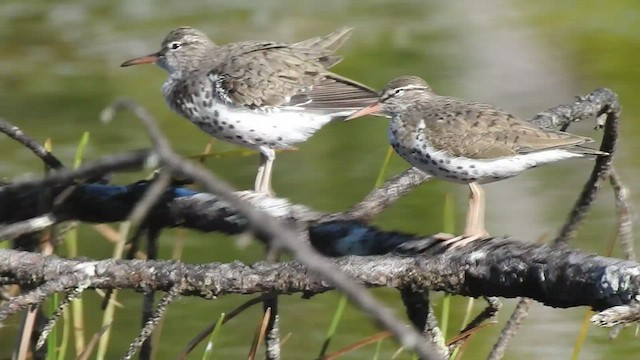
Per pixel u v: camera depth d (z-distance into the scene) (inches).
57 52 1011.9
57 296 418.0
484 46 1029.2
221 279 335.9
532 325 571.5
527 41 1050.7
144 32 1060.5
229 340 562.3
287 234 208.8
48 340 416.5
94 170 253.9
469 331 415.5
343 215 412.2
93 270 344.8
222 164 767.1
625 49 1021.8
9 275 354.9
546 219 668.1
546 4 1180.5
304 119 502.6
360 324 582.2
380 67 968.3
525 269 316.2
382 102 470.3
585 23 1104.8
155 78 942.4
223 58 519.8
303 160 774.5
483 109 446.9
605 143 441.7
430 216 673.6
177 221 408.5
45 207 414.6
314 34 1056.2
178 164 220.1
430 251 349.4
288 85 500.1
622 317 275.3
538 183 729.0
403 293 365.1
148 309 432.5
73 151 771.4
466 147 428.1
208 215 401.1
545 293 314.3
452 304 575.8
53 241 423.8
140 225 418.6
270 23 1091.9
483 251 325.7
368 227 380.8
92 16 1120.8
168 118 861.2
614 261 301.3
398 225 657.6
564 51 1013.8
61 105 875.4
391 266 334.3
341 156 780.0
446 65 975.0
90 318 584.1
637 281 292.2
